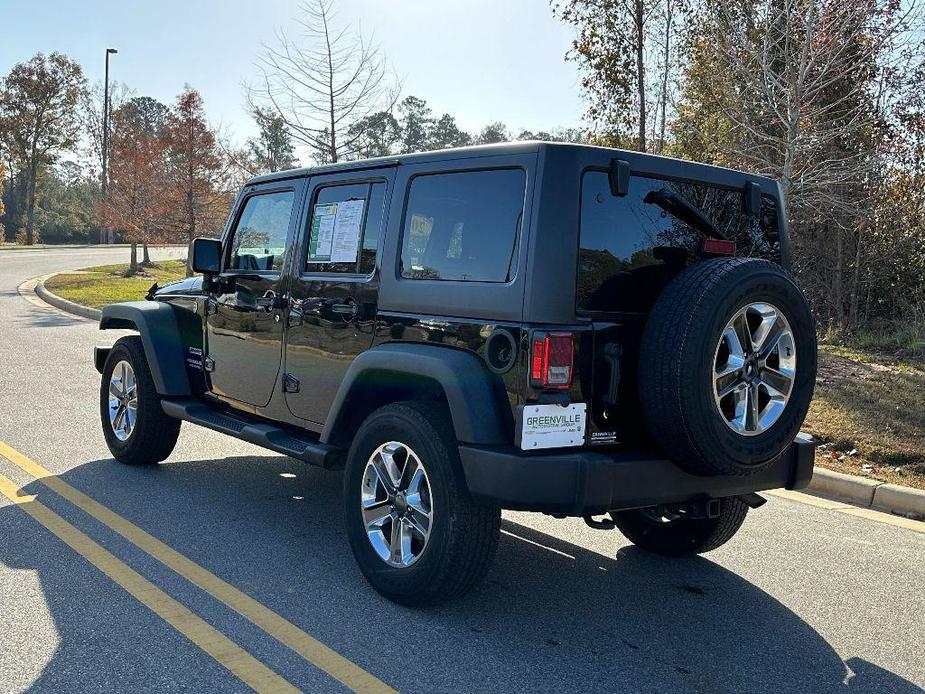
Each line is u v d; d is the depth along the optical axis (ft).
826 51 37.06
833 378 31.53
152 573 14.17
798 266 46.60
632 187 12.69
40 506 17.52
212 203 88.28
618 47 49.60
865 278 45.80
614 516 16.83
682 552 16.21
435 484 12.46
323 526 17.13
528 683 11.04
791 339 12.39
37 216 258.37
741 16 40.04
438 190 13.51
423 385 13.83
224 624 12.32
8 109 238.48
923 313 42.01
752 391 12.20
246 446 24.11
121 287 82.28
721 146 42.32
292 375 16.35
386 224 14.30
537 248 11.74
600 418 12.10
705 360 11.41
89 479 19.79
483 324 12.25
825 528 18.62
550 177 11.87
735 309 11.70
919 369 33.94
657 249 12.83
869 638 12.98
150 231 101.14
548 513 11.64
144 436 20.39
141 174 100.78
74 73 242.37
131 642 11.60
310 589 13.82
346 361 14.84
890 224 44.52
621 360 12.17
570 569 15.55
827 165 40.11
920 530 18.61
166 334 20.06
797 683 11.45
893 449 22.85
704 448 11.62
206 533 16.38
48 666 10.85
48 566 14.28
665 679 11.39
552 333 11.55
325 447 14.83
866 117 41.24
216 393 19.03
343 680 10.83
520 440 11.51
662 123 50.85
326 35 52.34
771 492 21.59
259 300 17.24
